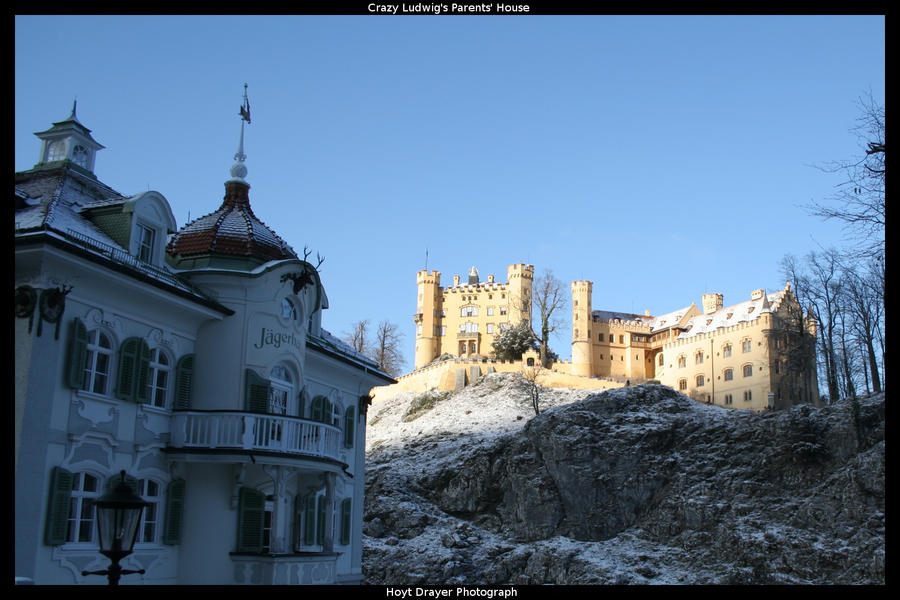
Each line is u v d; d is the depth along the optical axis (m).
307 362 36.03
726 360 109.69
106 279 25.45
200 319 30.05
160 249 29.53
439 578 55.78
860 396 60.25
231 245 31.83
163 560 27.56
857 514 49.94
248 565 28.19
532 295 120.12
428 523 64.19
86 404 24.91
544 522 61.53
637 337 136.00
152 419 27.72
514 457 67.19
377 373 40.91
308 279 33.03
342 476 38.12
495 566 56.69
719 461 60.47
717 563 52.03
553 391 98.81
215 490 28.86
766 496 55.69
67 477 23.78
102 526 16.75
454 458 72.88
